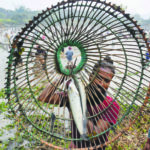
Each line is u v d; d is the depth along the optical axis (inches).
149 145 84.7
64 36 88.6
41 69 91.4
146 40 86.7
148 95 97.7
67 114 163.2
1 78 226.7
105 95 103.9
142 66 95.7
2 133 132.8
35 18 81.4
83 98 92.1
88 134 95.2
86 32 89.7
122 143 128.6
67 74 93.0
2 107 167.2
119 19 88.6
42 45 89.9
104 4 85.4
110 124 102.0
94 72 94.7
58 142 120.1
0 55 312.8
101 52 94.0
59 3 82.1
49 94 101.1
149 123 143.5
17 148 117.7
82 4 85.4
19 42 84.8
